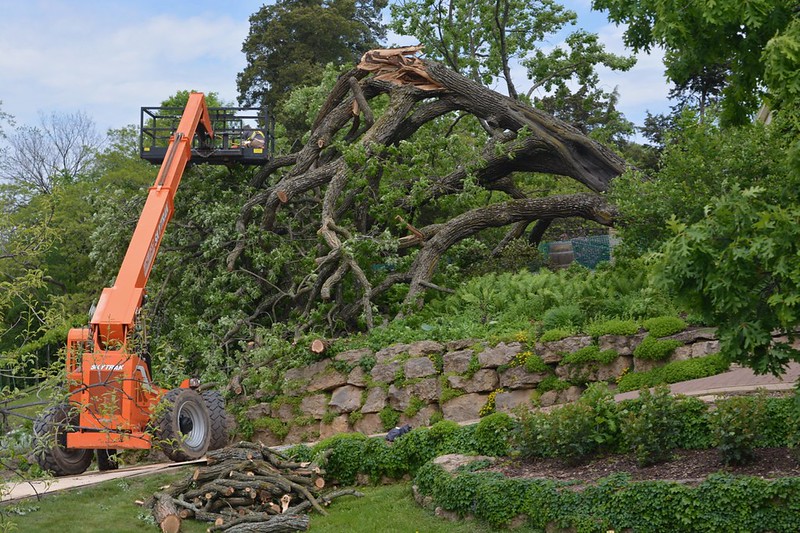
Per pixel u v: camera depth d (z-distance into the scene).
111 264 20.91
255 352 16.45
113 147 39.94
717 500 7.96
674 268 7.09
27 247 8.70
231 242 20.33
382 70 22.25
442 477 10.56
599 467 9.83
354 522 10.59
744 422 8.88
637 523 8.34
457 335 15.78
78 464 13.34
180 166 16.75
